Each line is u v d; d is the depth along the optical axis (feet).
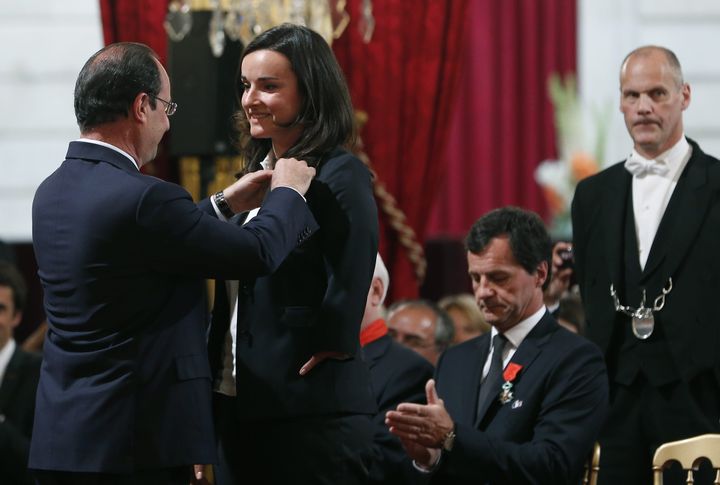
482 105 113.91
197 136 65.31
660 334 46.62
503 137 113.91
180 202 34.35
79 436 33.60
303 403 35.04
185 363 34.50
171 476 34.73
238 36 64.54
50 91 104.99
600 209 48.73
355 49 71.97
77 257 34.40
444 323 55.16
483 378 42.52
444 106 73.15
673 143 48.01
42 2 104.78
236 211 36.78
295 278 35.45
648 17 111.04
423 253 73.72
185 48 65.72
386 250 73.00
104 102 35.24
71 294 34.58
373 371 45.73
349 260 34.68
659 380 46.34
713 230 46.70
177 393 34.30
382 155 72.38
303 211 34.53
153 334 34.40
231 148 65.26
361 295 34.73
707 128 110.42
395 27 72.13
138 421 33.94
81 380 34.22
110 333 34.30
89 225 34.27
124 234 34.04
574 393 40.29
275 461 35.47
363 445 36.04
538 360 41.11
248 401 35.29
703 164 47.85
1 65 104.58
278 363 35.24
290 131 36.29
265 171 36.37
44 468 34.04
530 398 40.55
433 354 54.70
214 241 33.88
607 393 41.04
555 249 54.29
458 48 73.05
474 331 60.49
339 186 35.12
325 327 34.42
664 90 47.16
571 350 41.06
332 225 34.94
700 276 46.52
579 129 108.88
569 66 112.47
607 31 111.75
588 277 48.52
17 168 104.78
